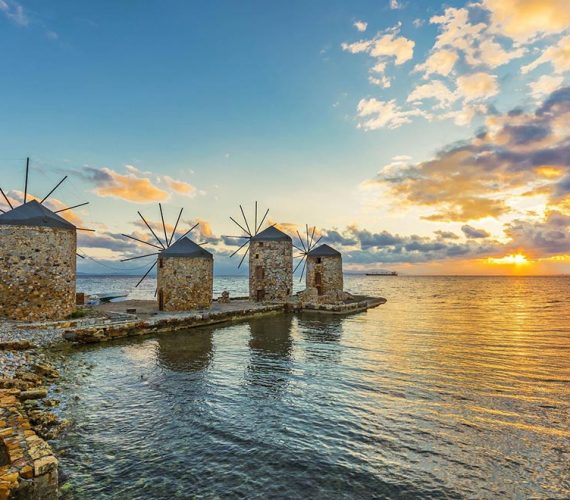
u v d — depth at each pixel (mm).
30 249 19781
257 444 7906
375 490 6336
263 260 37125
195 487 6336
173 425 8797
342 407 10039
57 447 7539
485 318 29953
